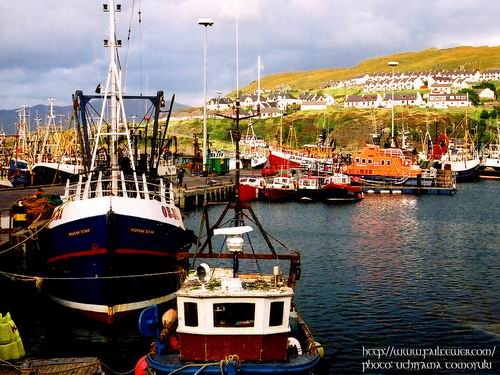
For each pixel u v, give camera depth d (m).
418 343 30.84
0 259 35.47
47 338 29.88
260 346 20.80
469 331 32.69
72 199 35.16
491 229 71.19
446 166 146.88
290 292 20.92
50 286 33.59
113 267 29.84
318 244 60.19
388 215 83.88
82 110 35.91
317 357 21.53
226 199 97.94
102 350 28.47
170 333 22.42
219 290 21.08
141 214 30.91
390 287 42.06
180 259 28.91
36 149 117.31
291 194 101.06
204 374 20.33
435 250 57.22
